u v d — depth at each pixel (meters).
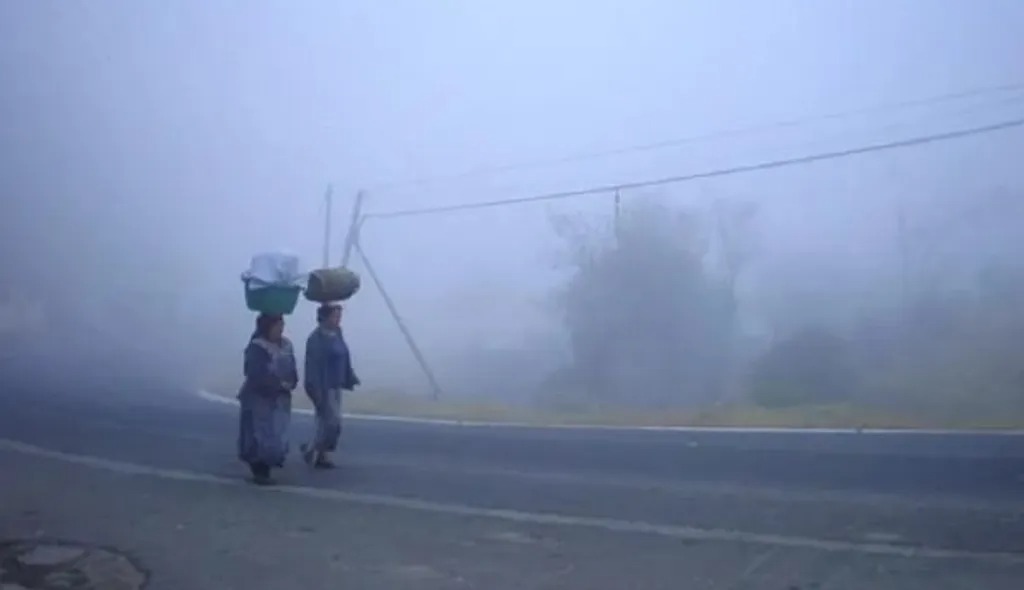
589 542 8.86
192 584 7.70
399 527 9.58
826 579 7.55
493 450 15.73
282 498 11.12
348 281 13.37
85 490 11.58
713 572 7.81
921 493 11.09
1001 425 21.47
